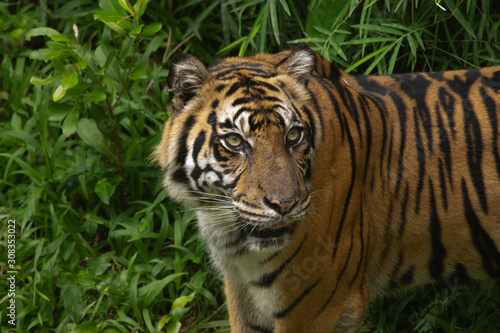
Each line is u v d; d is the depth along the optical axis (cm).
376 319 749
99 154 838
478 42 800
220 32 1007
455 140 600
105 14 710
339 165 564
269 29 899
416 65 853
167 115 873
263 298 591
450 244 619
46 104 842
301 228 550
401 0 745
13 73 984
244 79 527
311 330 598
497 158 598
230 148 516
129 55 944
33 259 764
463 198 602
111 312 743
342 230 574
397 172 605
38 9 1048
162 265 755
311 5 814
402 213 611
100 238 838
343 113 577
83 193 821
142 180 830
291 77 549
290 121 513
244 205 509
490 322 706
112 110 802
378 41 761
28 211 777
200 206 566
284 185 496
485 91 610
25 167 812
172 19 994
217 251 602
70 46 747
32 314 722
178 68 532
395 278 645
